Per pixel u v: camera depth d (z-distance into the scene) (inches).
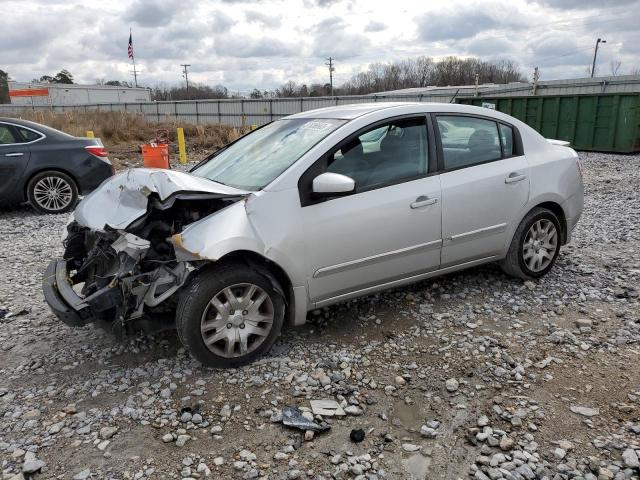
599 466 102.9
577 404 122.9
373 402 126.5
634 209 327.9
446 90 1630.2
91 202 163.3
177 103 1941.4
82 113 1091.9
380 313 173.6
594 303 178.4
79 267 170.9
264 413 122.8
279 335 155.4
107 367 144.9
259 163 161.5
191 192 137.4
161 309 143.3
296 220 143.5
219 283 135.0
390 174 160.4
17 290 206.2
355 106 179.3
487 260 185.2
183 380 136.7
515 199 182.5
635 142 629.0
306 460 107.7
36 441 114.3
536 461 105.0
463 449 110.0
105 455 109.6
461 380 134.6
